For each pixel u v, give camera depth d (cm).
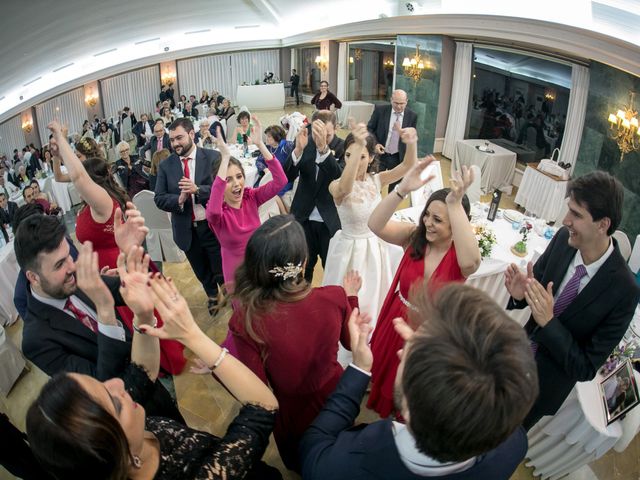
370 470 84
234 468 97
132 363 122
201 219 345
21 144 1424
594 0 482
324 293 137
